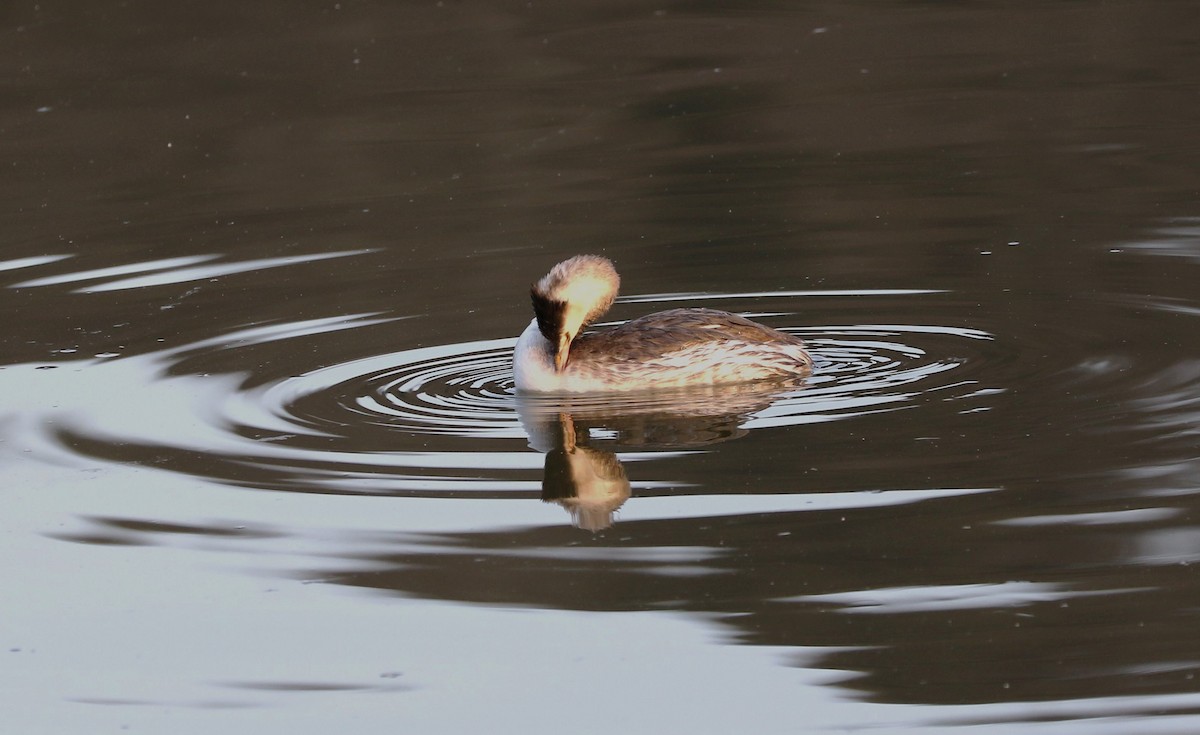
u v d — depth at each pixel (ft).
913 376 46.65
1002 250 58.90
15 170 77.05
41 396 47.65
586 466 41.22
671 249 61.31
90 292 58.59
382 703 31.86
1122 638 32.37
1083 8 96.89
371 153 77.36
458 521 38.60
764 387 46.55
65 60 93.25
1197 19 93.25
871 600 34.17
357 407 46.09
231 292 57.98
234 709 31.94
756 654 32.73
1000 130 76.13
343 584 36.14
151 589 36.35
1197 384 44.21
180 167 76.48
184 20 98.58
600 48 93.09
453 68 90.33
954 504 37.86
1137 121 76.13
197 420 45.34
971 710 30.50
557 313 46.09
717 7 100.89
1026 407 43.42
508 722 31.09
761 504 38.52
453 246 62.90
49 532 38.88
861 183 68.85
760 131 78.13
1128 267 55.88
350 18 99.25
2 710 32.17
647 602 34.73
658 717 30.99
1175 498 37.42
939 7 98.94
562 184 71.20
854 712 30.78
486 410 45.68
